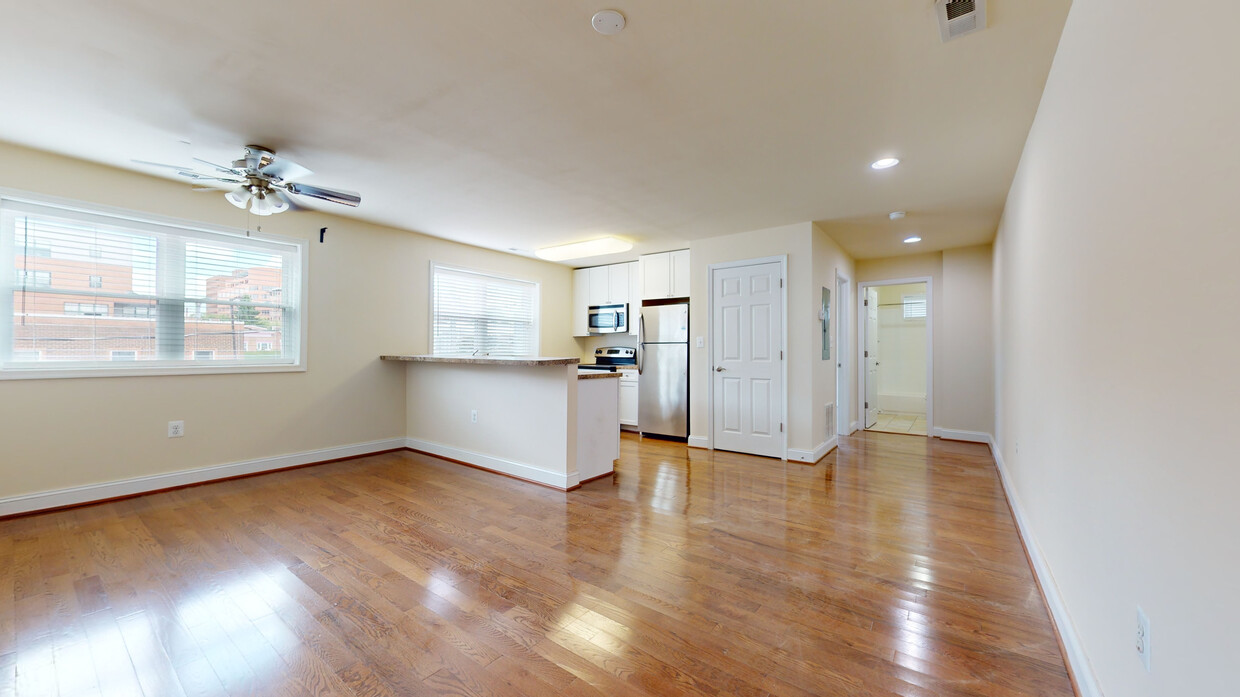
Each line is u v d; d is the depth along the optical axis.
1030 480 2.71
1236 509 0.80
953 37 1.84
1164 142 1.07
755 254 4.89
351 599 2.09
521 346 6.38
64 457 3.15
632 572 2.35
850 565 2.43
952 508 3.28
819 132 2.65
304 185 2.96
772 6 1.68
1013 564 2.45
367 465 4.41
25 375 3.01
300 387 4.28
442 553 2.55
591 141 2.79
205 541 2.68
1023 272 2.96
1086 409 1.64
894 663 1.69
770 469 4.34
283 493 3.54
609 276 6.67
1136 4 1.21
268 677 1.60
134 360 3.44
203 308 3.75
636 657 1.72
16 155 2.95
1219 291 0.86
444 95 2.30
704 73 2.10
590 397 3.98
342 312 4.55
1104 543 1.44
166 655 1.71
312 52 1.97
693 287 5.36
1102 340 1.48
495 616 1.97
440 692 1.54
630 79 2.16
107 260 3.33
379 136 2.74
